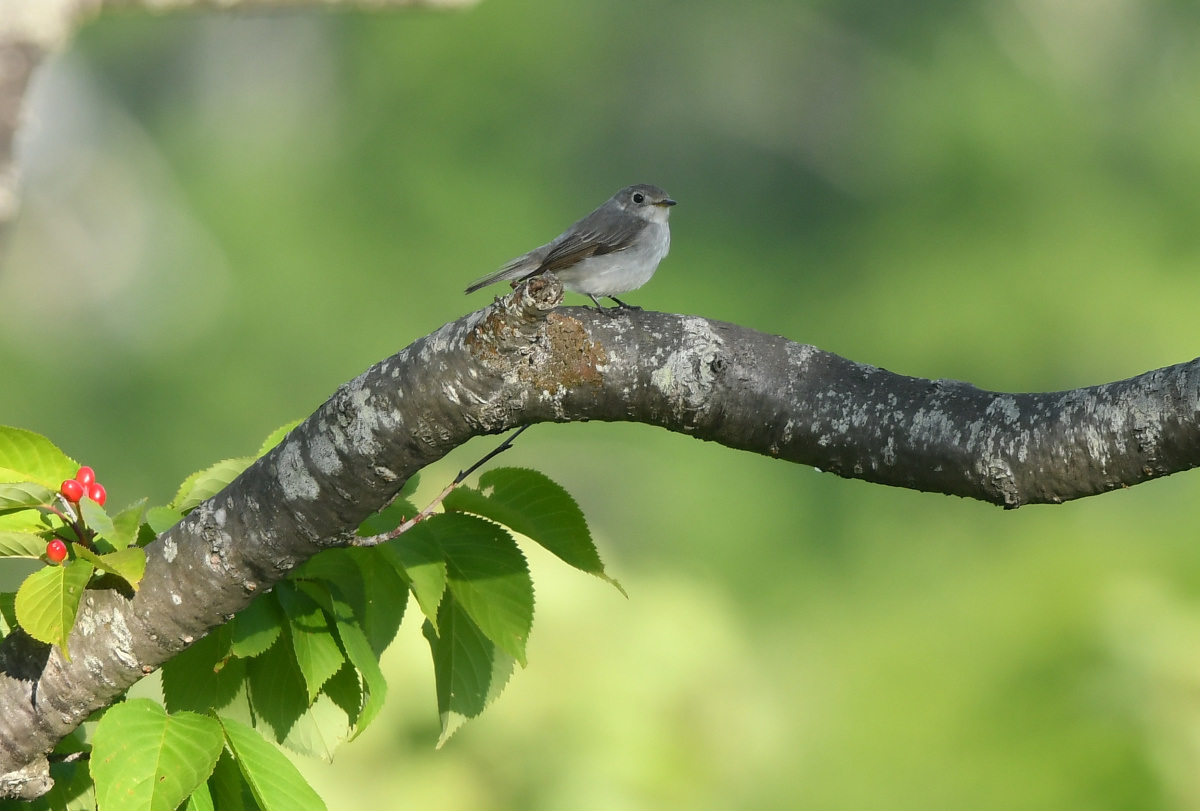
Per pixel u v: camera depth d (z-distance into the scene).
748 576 33.97
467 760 8.76
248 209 42.62
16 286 43.03
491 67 42.22
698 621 9.64
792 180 43.16
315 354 40.41
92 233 44.00
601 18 42.56
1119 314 38.69
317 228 42.19
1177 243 41.06
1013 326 38.75
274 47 47.09
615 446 34.94
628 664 9.23
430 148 42.75
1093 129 42.28
